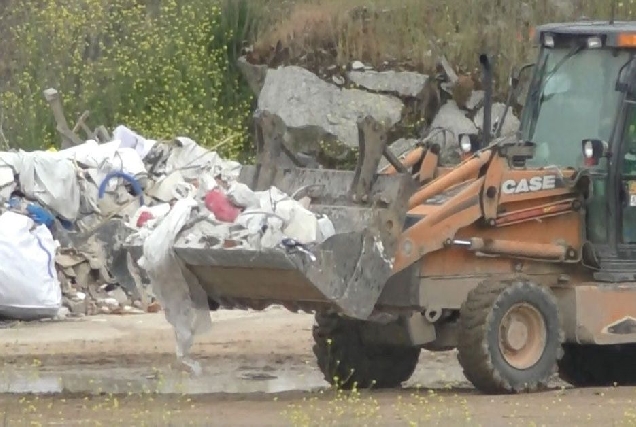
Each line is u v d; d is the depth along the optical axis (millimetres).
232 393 33375
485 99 35969
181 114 66188
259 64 68500
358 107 64750
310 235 30656
